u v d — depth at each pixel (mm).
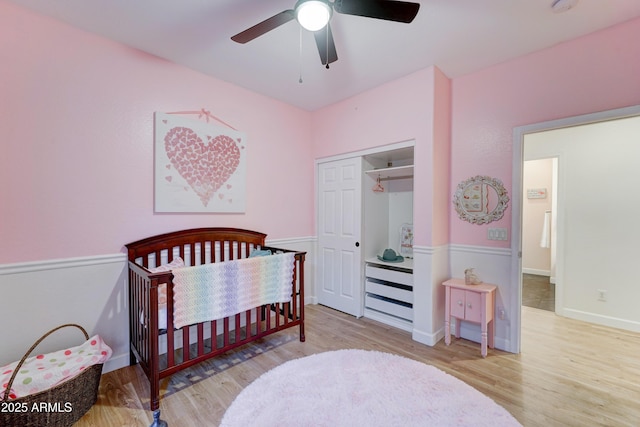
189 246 2613
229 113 2920
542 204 5352
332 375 2072
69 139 2010
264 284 2408
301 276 2709
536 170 5395
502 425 1568
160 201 2426
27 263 1854
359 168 3295
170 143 2479
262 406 1739
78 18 1937
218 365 2252
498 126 2570
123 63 2242
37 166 1893
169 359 1849
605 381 2018
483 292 2389
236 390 1936
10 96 1797
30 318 1870
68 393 1587
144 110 2355
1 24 1765
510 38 2180
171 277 1833
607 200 3080
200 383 2016
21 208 1840
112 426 1610
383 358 2326
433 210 2625
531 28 2055
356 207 3334
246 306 2279
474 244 2729
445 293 2707
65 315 1999
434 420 1607
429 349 2531
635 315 2918
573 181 3268
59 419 1540
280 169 3434
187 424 1624
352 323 3137
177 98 2545
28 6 1822
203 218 2727
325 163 3684
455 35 2139
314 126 3773
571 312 3275
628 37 1985
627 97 1993
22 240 1844
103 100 2150
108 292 2182
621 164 3014
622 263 2994
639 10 1871
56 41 1951
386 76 2807
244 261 2256
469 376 2082
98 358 1806
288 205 3527
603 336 2789
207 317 2037
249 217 3109
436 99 2635
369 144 3121
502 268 2561
